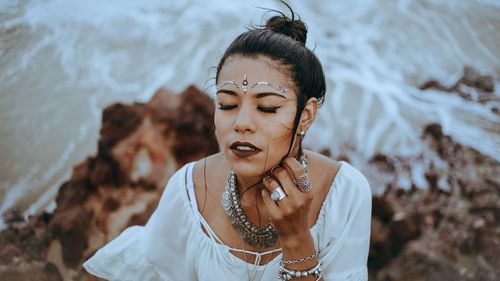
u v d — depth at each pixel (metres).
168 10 3.79
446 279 2.64
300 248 1.59
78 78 3.36
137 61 3.45
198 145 2.84
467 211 2.82
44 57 3.47
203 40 3.57
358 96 3.30
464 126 3.19
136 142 2.82
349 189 1.76
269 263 1.74
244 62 1.52
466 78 3.53
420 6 4.07
